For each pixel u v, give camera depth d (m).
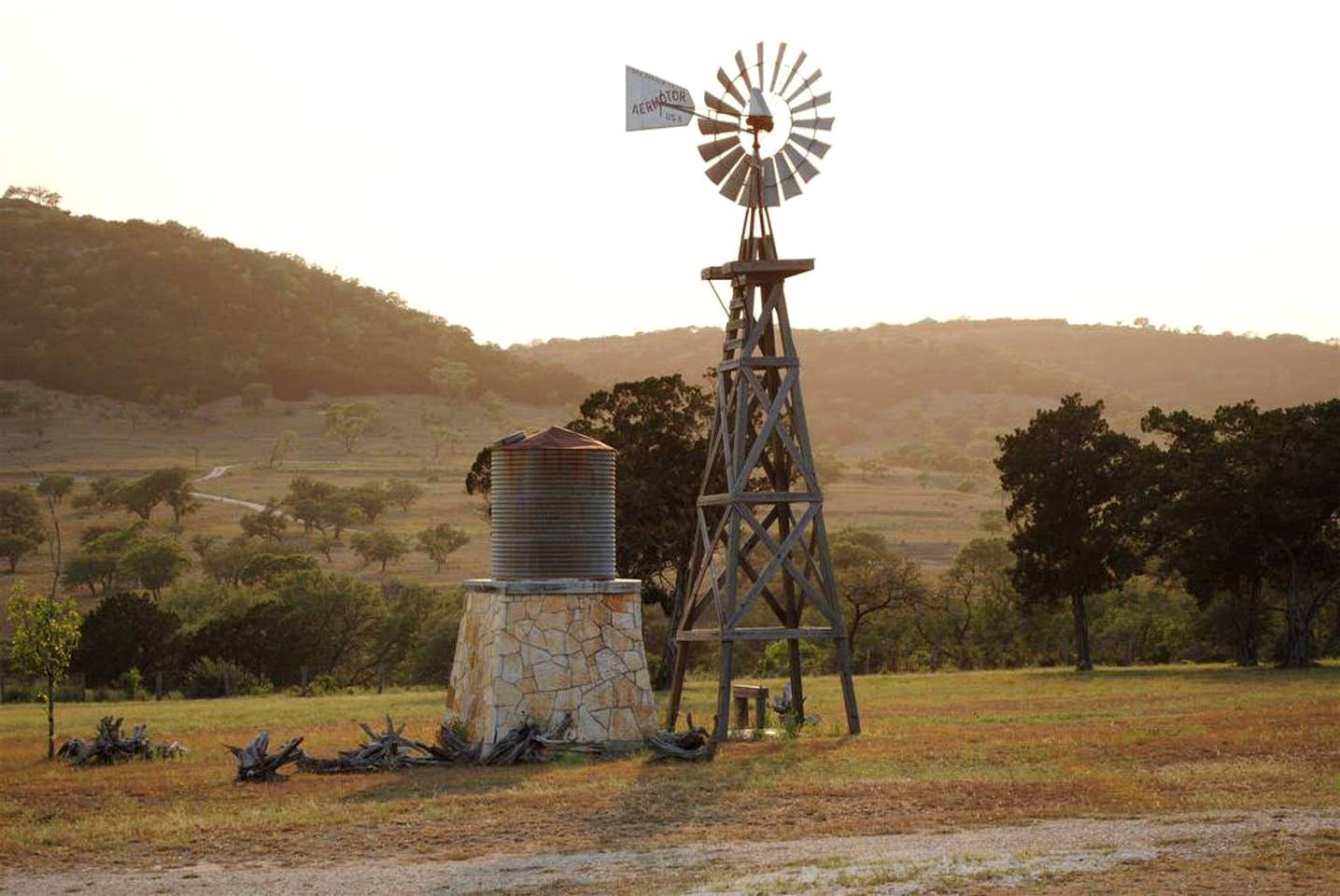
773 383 33.00
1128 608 83.69
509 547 28.20
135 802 21.48
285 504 177.50
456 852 16.50
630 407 53.50
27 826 19.20
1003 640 80.19
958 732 29.64
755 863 15.20
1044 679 52.09
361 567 149.75
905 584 77.50
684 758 25.53
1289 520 56.09
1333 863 14.09
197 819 19.16
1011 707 37.47
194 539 156.25
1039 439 62.44
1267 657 74.12
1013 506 63.84
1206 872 13.83
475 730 27.58
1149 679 50.12
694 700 44.44
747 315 31.72
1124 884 13.34
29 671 29.39
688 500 53.06
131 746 28.33
